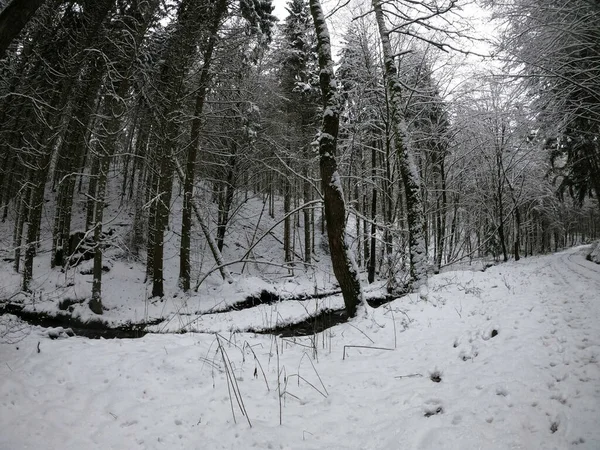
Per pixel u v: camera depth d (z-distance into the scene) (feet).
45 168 50.57
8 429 12.03
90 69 51.21
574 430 9.72
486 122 69.67
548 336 16.47
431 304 26.94
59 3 41.34
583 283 29.96
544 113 42.86
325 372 16.75
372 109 56.29
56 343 20.89
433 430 10.64
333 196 26.61
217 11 50.67
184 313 42.70
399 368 16.43
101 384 15.57
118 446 11.25
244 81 64.85
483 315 22.70
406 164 33.83
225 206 73.10
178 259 65.67
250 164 71.61
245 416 12.76
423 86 56.29
